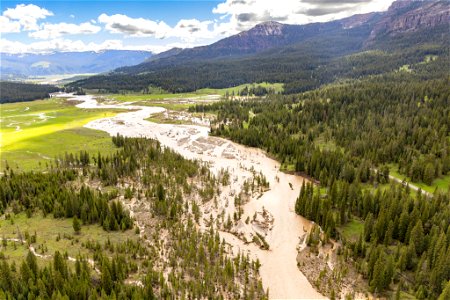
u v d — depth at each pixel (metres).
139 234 90.25
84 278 63.06
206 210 106.88
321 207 98.56
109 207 98.12
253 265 80.06
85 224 93.50
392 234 83.12
